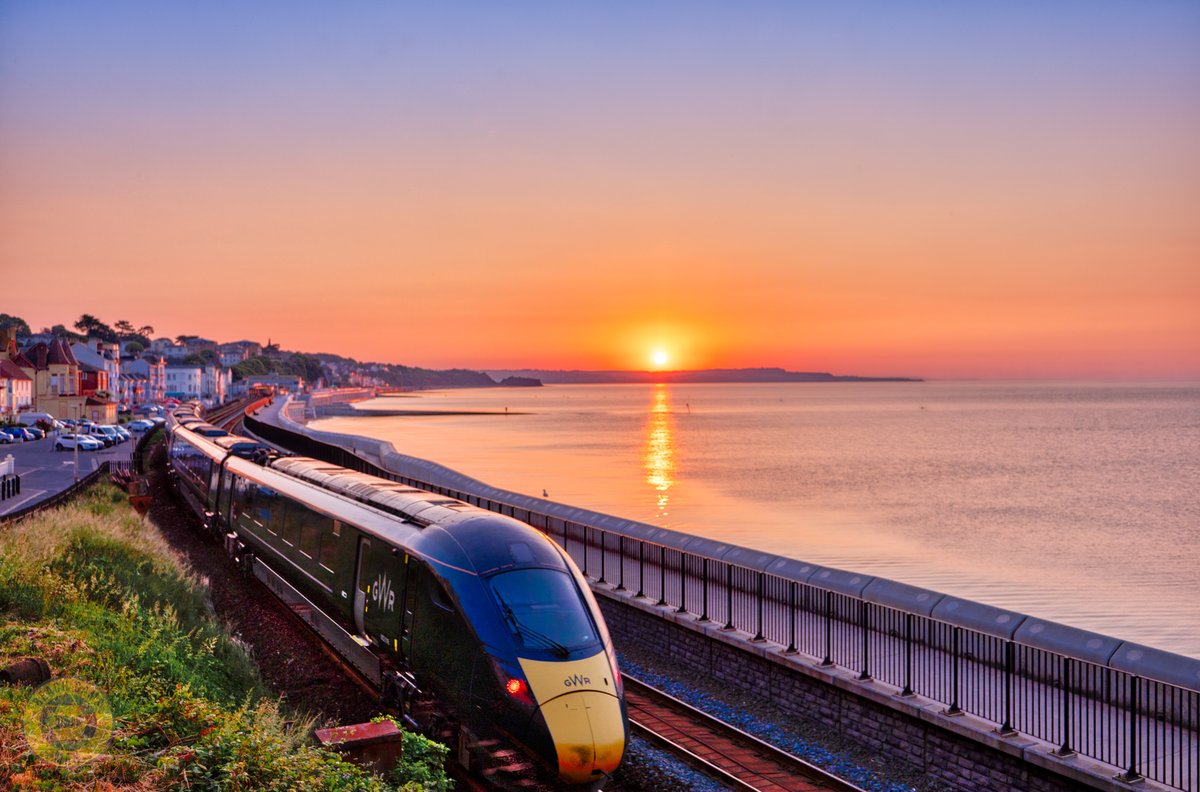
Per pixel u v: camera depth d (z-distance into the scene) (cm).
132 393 17438
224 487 2939
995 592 4391
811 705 1647
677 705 1661
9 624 1409
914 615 1688
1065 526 6669
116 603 1764
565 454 13325
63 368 11894
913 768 1453
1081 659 1430
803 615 1938
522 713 1241
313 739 1117
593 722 1223
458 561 1412
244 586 2483
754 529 6362
